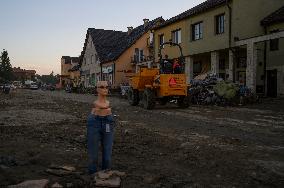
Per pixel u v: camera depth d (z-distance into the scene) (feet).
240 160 23.02
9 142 28.96
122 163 22.00
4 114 52.65
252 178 19.07
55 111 58.85
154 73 67.10
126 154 24.82
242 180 18.74
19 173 19.17
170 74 61.93
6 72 306.14
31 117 48.37
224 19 88.12
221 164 21.93
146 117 49.37
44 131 34.96
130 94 73.77
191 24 102.12
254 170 20.62
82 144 28.19
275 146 27.91
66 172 18.97
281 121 44.01
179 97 63.93
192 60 105.09
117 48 182.19
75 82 188.55
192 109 62.85
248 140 30.55
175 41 111.96
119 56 164.25
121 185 17.31
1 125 39.55
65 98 108.47
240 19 85.46
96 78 194.29
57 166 20.24
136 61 161.68
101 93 18.56
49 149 26.13
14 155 24.00
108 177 17.61
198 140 30.19
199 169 20.85
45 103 80.48
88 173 18.85
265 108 62.95
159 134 33.50
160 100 66.28
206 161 22.66
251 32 87.15
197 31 100.89
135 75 70.23
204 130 36.45
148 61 129.29
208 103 72.54
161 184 17.66
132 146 27.35
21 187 16.05
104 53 186.09
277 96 84.69
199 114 53.47
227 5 85.25
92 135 18.28
